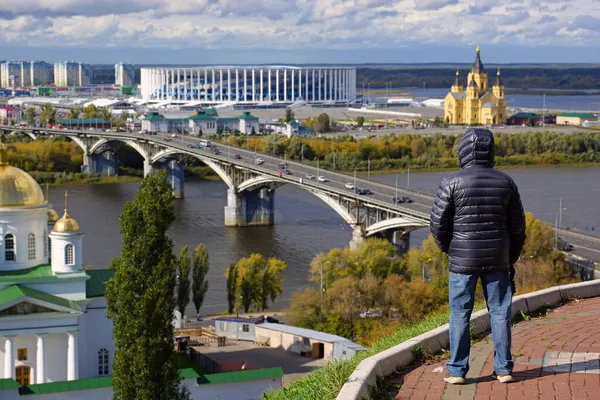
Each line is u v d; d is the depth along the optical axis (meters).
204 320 130.50
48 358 90.88
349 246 175.50
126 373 66.25
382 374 24.70
